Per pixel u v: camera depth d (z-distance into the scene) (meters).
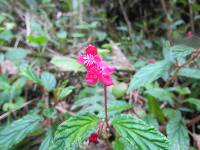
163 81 0.24
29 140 0.18
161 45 0.30
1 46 0.26
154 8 0.34
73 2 0.35
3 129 0.15
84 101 0.19
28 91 0.22
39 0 0.38
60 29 0.32
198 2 0.32
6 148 0.14
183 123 0.16
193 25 0.30
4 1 0.34
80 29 0.31
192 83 0.22
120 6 0.35
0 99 0.20
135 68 0.24
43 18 0.33
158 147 0.11
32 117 0.15
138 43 0.31
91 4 0.37
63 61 0.21
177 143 0.15
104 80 0.12
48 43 0.28
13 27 0.29
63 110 0.19
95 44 0.30
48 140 0.15
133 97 0.21
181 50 0.15
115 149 0.13
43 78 0.17
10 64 0.24
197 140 0.17
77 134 0.11
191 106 0.21
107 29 0.34
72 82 0.23
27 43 0.27
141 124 0.11
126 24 0.35
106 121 0.12
